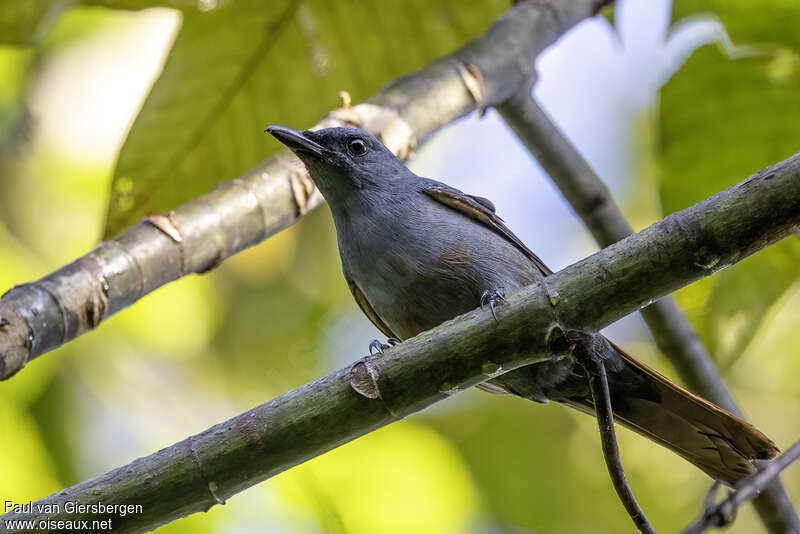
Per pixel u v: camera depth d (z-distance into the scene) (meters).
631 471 15.58
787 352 15.46
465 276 9.47
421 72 9.85
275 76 10.80
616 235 10.36
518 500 15.40
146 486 6.96
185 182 10.52
